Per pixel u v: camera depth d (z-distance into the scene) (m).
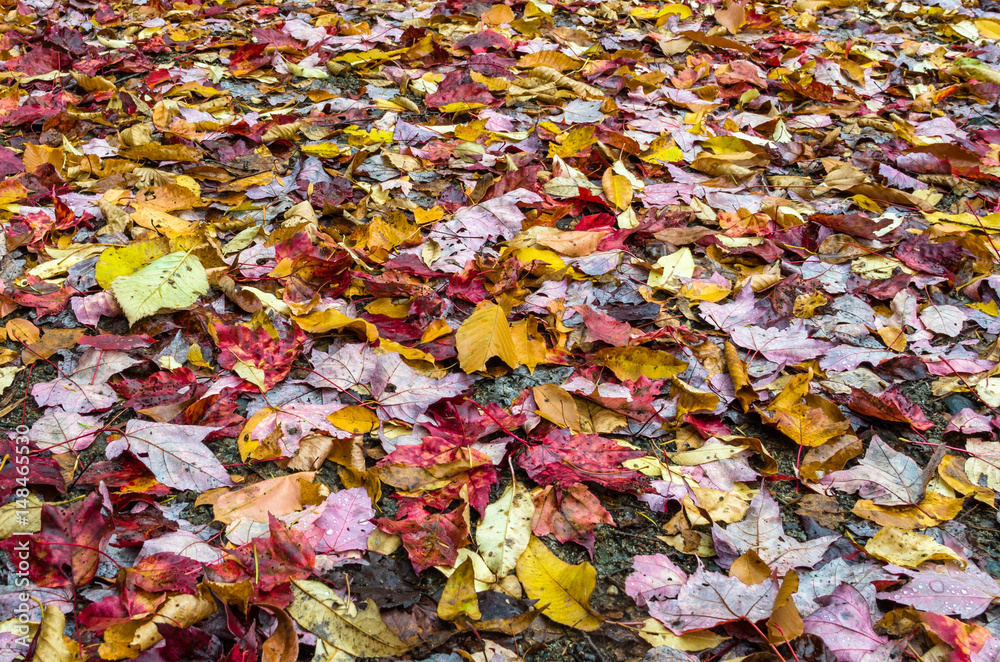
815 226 1.32
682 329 1.16
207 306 1.15
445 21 2.05
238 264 1.22
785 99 1.76
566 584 0.93
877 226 1.29
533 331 1.14
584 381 1.09
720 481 1.02
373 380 1.06
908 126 1.59
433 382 1.07
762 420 1.08
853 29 2.20
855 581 0.94
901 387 1.13
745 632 0.91
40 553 0.91
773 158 1.47
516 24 2.00
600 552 0.98
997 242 1.31
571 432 1.05
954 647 0.90
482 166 1.40
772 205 1.35
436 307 1.14
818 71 1.80
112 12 2.01
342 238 1.27
